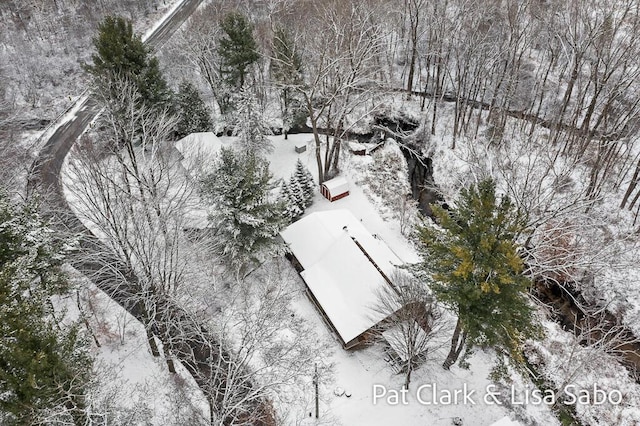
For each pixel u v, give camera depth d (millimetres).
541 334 26812
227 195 32219
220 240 33531
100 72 39906
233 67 48531
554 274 36312
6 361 16406
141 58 41844
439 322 28578
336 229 37344
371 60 54531
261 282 35500
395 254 36594
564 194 40219
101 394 23250
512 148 46656
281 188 42812
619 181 41625
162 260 30250
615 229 38031
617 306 33406
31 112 53125
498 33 50250
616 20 41438
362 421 27766
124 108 37906
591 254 33938
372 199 44719
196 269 31141
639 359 30984
